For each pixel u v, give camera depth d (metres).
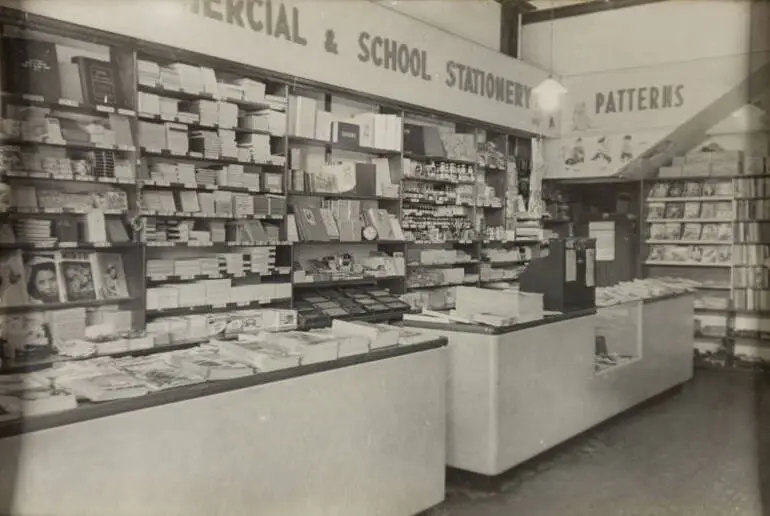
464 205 8.02
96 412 2.22
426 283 7.40
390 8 6.77
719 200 8.61
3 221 4.15
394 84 6.86
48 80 4.23
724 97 8.26
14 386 2.35
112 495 2.26
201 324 5.06
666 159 8.84
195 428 2.51
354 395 3.14
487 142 8.43
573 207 9.42
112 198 4.62
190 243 5.05
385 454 3.32
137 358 2.96
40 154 4.31
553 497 3.99
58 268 4.43
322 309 6.01
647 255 8.96
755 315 8.35
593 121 8.96
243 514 2.68
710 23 8.14
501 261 8.50
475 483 4.14
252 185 5.48
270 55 5.54
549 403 4.52
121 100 4.57
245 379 2.68
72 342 4.34
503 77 8.48
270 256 5.74
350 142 6.41
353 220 6.48
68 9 4.18
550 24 9.12
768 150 8.37
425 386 3.56
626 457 4.75
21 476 2.04
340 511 3.09
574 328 4.82
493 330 3.99
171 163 5.06
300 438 2.89
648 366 6.07
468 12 8.39
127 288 4.79
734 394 6.67
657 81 8.51
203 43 5.00
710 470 4.47
